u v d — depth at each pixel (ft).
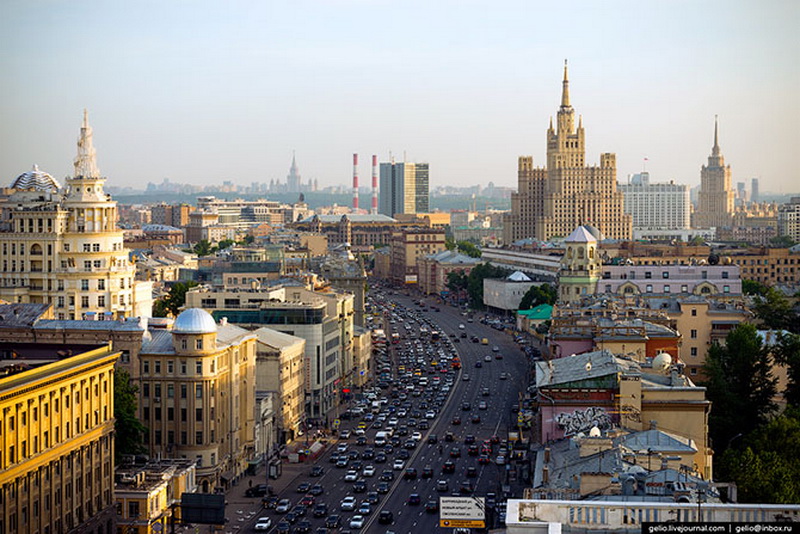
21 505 499.51
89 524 558.97
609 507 279.49
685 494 368.48
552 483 432.66
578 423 542.57
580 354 640.17
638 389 526.16
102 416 583.58
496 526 572.10
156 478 617.21
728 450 540.52
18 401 496.64
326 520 631.97
